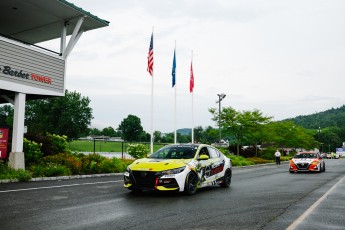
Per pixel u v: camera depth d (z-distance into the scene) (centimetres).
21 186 1220
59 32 2061
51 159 1762
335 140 16888
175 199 984
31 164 1695
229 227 636
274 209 835
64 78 1820
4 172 1420
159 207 847
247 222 681
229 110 4372
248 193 1145
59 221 672
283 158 5562
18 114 1587
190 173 1066
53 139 2061
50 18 1830
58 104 8275
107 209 811
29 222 657
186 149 1179
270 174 2205
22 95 1609
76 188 1209
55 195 1024
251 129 4325
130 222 672
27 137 1883
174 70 2770
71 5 1662
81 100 8650
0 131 1544
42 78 1703
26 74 1627
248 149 5144
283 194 1127
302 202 952
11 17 1839
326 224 667
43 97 1900
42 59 1708
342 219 716
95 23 1864
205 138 8694
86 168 1838
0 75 1515
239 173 2316
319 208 853
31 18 1842
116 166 1984
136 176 1012
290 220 704
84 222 667
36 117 8400
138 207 844
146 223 664
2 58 1526
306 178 1850
